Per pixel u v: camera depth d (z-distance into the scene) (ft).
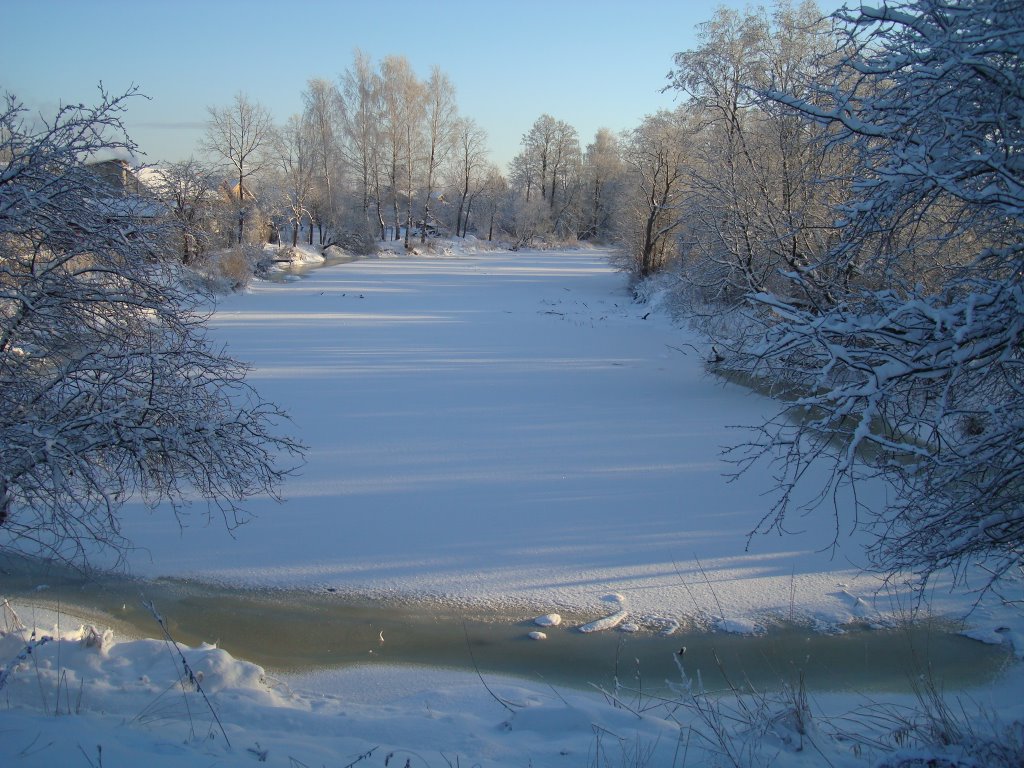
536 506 30.73
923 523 14.48
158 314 17.49
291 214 188.34
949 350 12.73
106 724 13.02
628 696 18.47
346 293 114.62
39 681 14.89
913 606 23.34
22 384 16.15
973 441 12.66
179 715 14.42
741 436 40.50
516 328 81.87
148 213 17.88
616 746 13.75
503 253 235.20
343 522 28.94
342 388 50.72
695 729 14.58
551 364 61.36
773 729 14.21
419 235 245.86
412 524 28.84
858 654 20.92
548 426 42.22
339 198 203.21
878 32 13.08
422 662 20.21
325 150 193.88
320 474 33.96
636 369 59.62
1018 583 23.97
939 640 21.61
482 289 125.70
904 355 13.29
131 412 15.78
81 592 23.30
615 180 255.91
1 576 23.73
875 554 22.71
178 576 24.66
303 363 59.11
